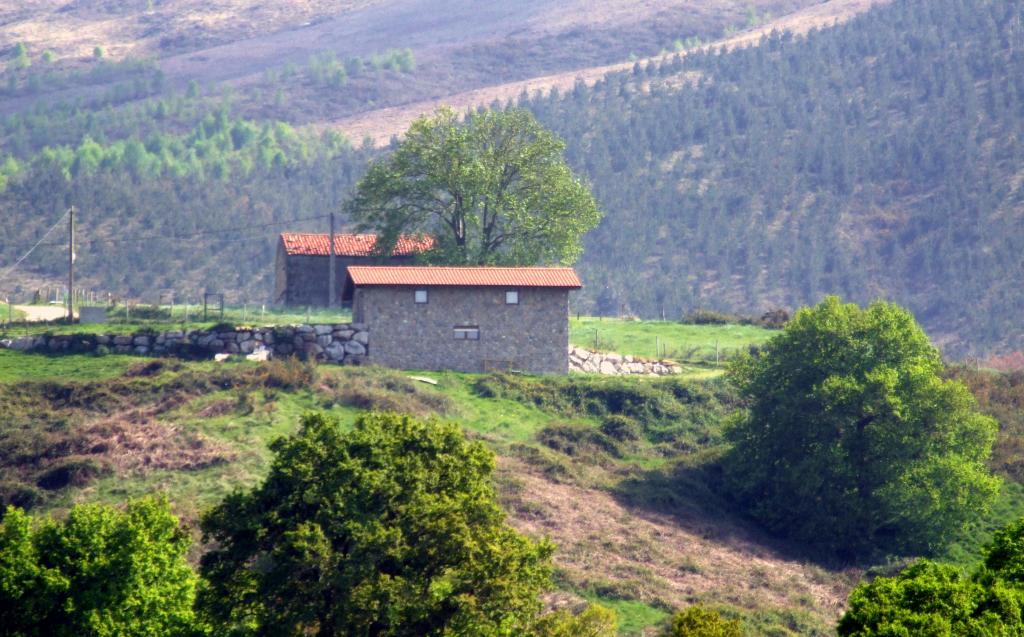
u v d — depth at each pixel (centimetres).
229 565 18662
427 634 18012
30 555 17725
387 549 18212
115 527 18288
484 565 18150
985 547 16750
